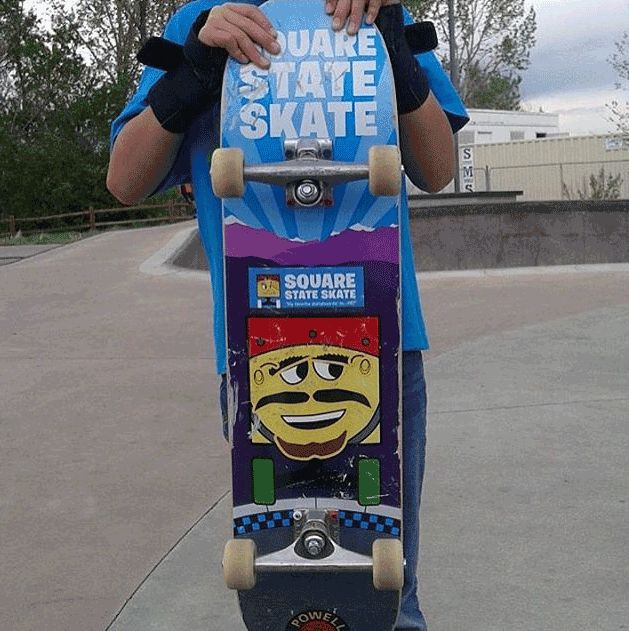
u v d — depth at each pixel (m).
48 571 3.12
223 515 3.58
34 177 25.03
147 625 2.71
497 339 6.59
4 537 3.43
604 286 8.76
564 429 4.48
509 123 36.56
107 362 6.45
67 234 22.98
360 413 1.78
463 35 35.69
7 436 4.75
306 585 1.85
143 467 4.21
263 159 1.74
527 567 3.01
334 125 1.73
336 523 1.80
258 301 1.76
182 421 4.94
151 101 1.86
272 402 1.79
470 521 3.40
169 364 6.30
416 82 1.82
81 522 3.56
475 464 4.02
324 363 1.77
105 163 25.42
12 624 2.74
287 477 1.80
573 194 29.73
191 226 18.83
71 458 4.36
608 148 28.84
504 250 13.83
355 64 1.74
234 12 1.75
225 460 4.27
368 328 1.76
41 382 5.93
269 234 1.75
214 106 1.92
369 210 1.73
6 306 9.40
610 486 3.71
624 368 5.66
